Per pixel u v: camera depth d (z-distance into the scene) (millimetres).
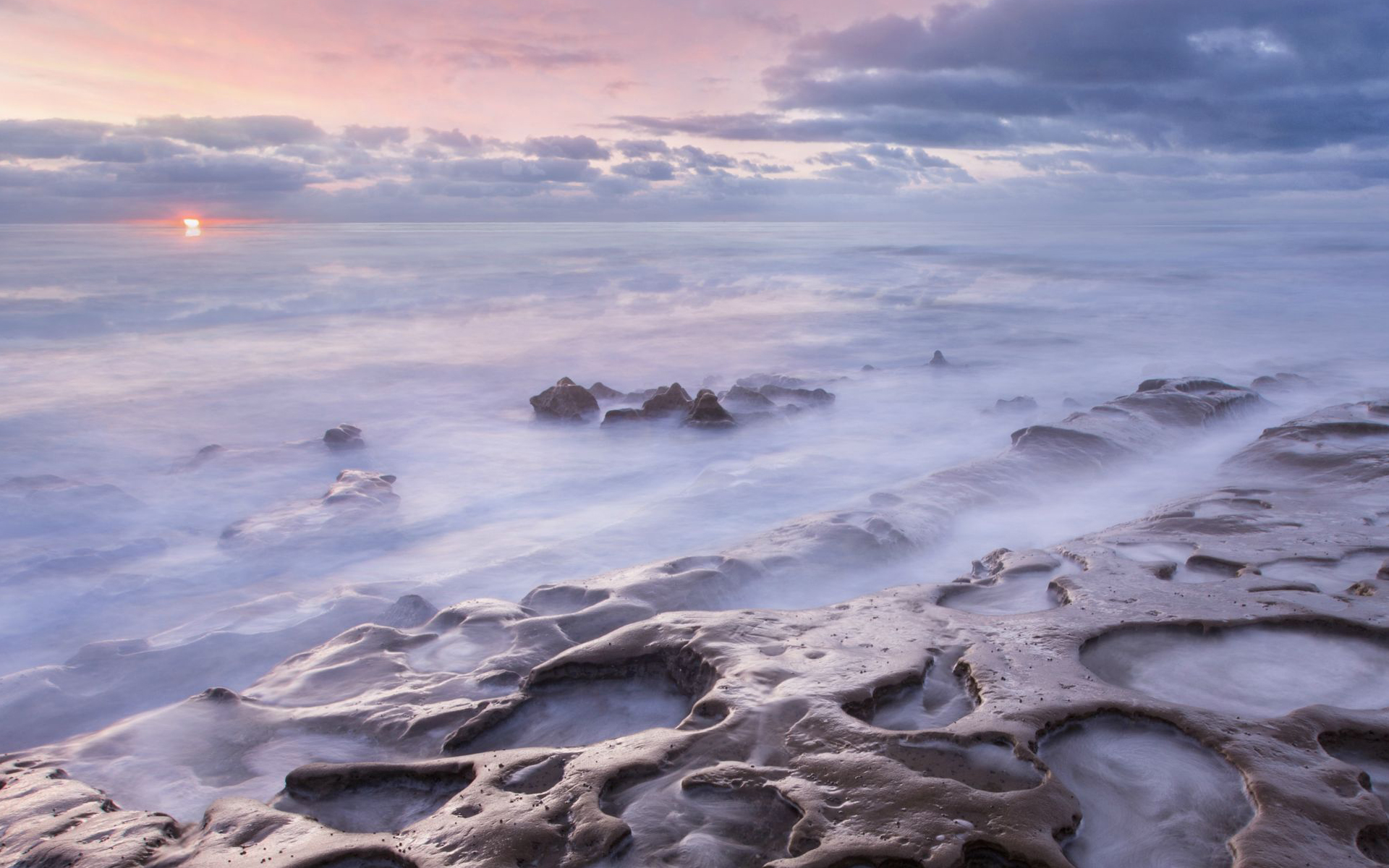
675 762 3451
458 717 4289
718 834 3029
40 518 9734
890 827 2910
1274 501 7188
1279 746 3391
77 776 3963
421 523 9766
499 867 2854
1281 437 9328
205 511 10336
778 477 10531
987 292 36281
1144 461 9648
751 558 6555
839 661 4258
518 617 5719
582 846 2947
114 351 22141
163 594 7953
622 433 13375
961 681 4121
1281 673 4172
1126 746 3514
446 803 3369
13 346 22547
